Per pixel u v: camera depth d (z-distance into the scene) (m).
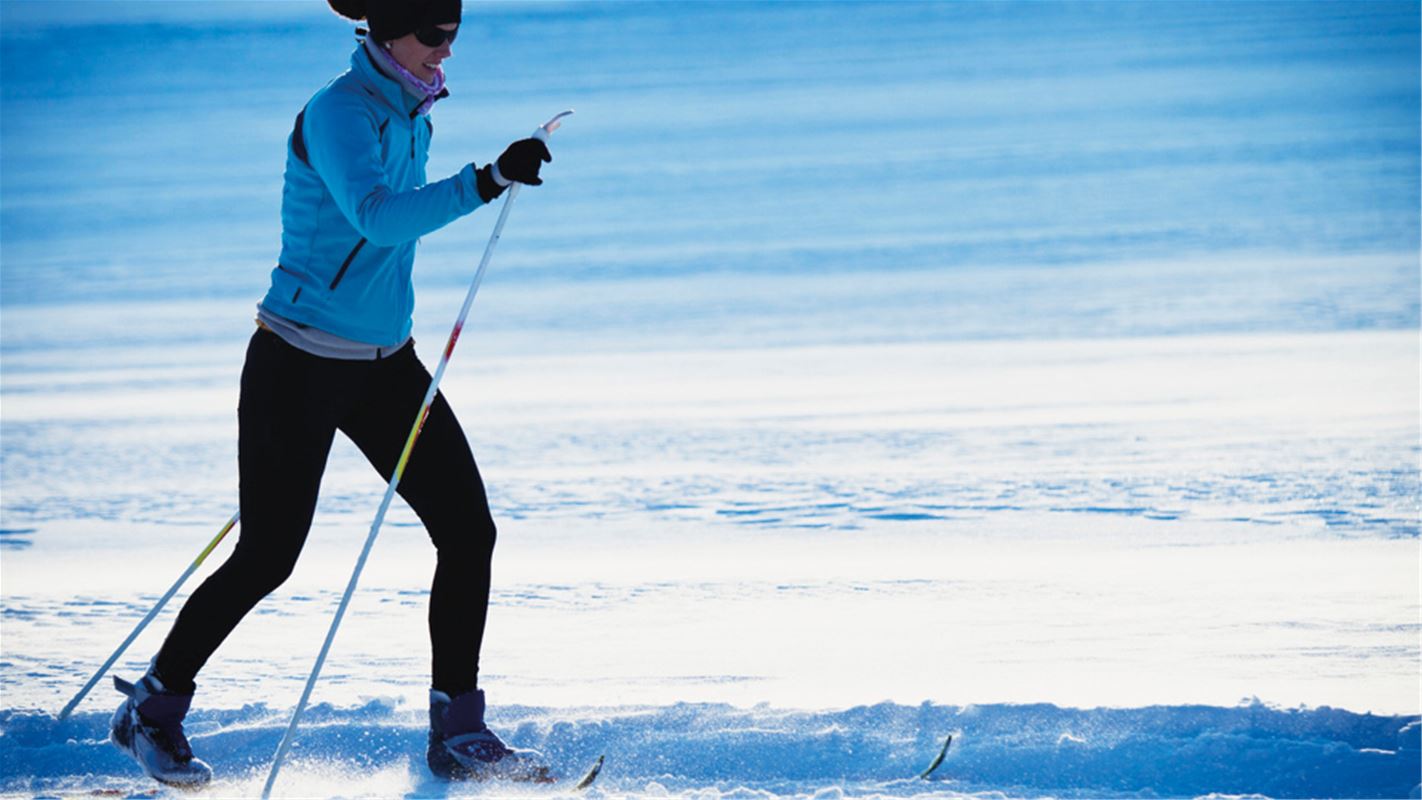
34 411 42.97
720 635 19.62
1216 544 24.12
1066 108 138.00
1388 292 52.69
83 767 14.90
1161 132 116.44
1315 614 19.61
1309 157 96.38
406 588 23.08
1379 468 29.41
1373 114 119.50
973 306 55.00
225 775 14.70
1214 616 19.69
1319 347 43.88
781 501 28.78
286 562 14.00
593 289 62.94
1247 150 102.25
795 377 43.41
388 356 14.26
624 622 20.53
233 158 134.88
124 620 21.78
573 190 99.88
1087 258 65.12
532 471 32.53
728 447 34.28
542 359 48.06
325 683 17.88
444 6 13.55
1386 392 37.22
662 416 38.41
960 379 41.88
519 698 16.80
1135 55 192.62
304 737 15.12
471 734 14.40
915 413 37.44
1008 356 45.22
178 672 13.95
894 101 153.12
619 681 17.55
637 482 31.03
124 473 34.28
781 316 54.78
